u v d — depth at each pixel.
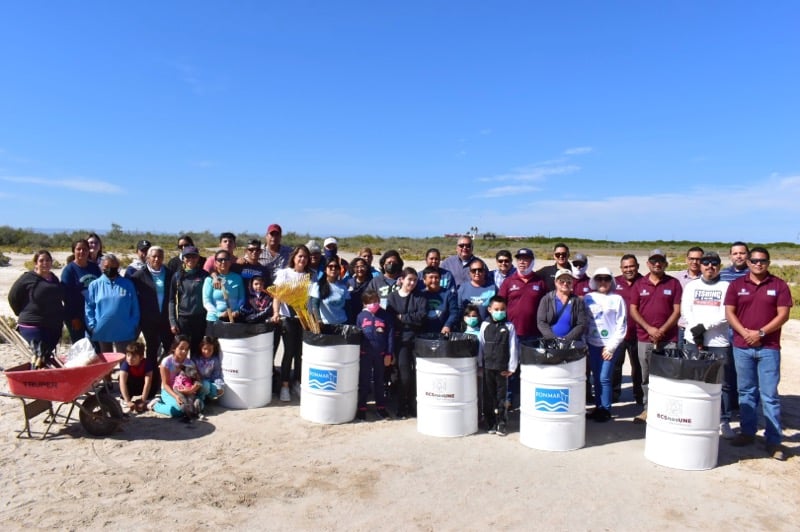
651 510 5.22
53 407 7.84
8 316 14.46
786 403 8.84
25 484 5.52
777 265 44.19
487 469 6.06
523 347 6.75
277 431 7.13
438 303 7.91
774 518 5.12
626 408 8.51
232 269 8.69
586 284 8.51
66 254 44.19
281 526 4.82
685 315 7.62
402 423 7.55
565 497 5.44
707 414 6.12
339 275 8.47
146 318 8.49
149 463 6.07
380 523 4.90
